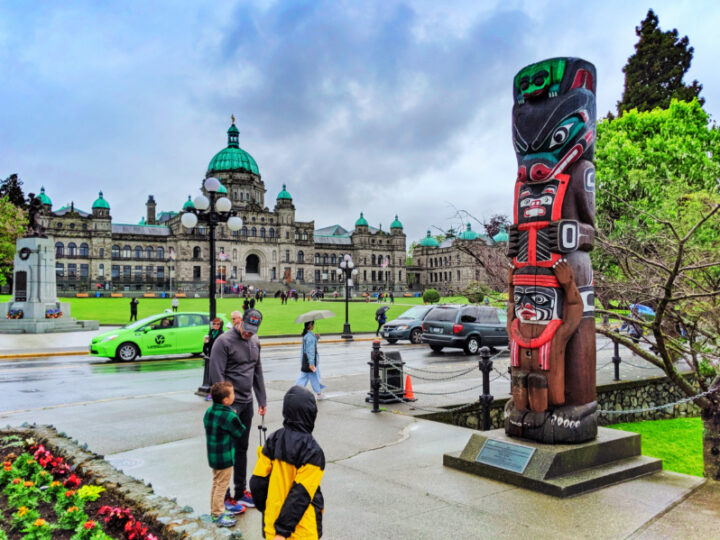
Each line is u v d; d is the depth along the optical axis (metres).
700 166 22.31
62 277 93.00
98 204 95.44
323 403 10.96
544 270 6.20
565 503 5.46
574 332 6.24
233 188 104.19
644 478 6.32
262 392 5.91
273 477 3.17
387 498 5.60
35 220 32.09
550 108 6.16
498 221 16.22
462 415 10.91
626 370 16.48
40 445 6.61
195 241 99.38
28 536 4.36
